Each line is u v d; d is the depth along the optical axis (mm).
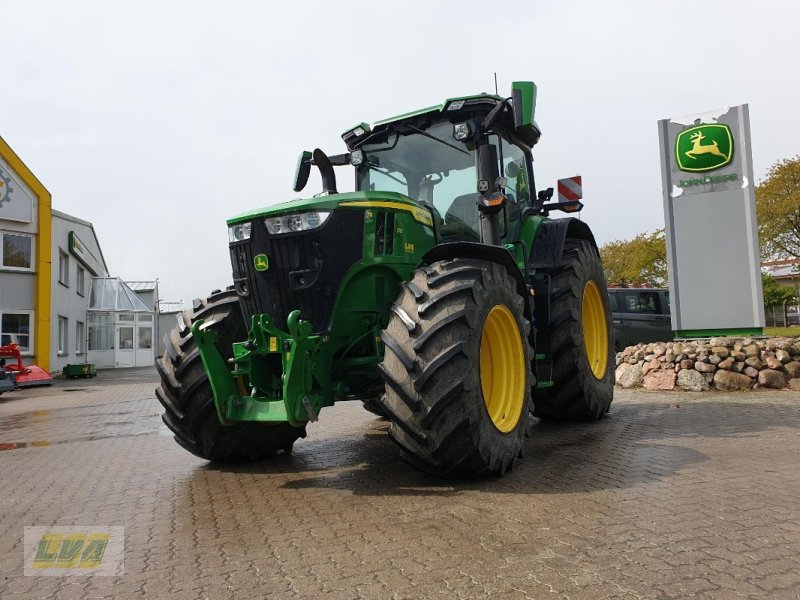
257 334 3963
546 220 5977
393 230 4367
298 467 4594
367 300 4195
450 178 5188
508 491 3557
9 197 21500
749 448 4492
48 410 10375
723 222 8750
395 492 3678
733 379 7715
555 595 2166
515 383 4246
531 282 5531
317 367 3930
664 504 3191
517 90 4426
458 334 3592
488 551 2609
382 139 5520
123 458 5254
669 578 2279
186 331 4668
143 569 2604
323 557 2637
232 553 2746
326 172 5027
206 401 4453
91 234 30031
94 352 30016
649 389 8305
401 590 2258
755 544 2596
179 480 4293
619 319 13258
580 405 5887
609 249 36438
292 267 4023
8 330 21484
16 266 21703
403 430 3596
